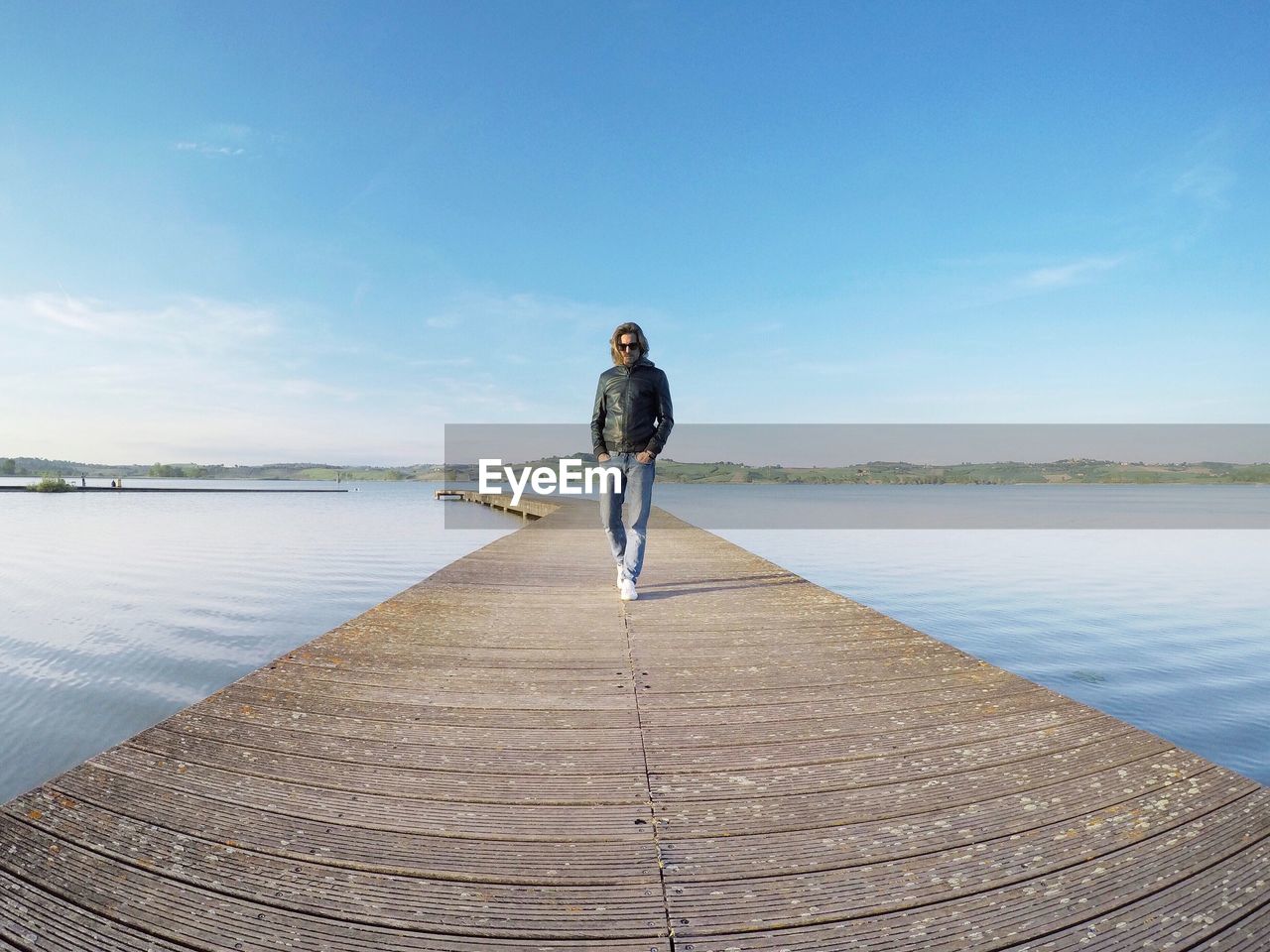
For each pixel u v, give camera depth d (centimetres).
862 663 286
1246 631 667
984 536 1886
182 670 527
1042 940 112
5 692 468
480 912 119
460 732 205
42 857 132
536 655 296
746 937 113
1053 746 196
